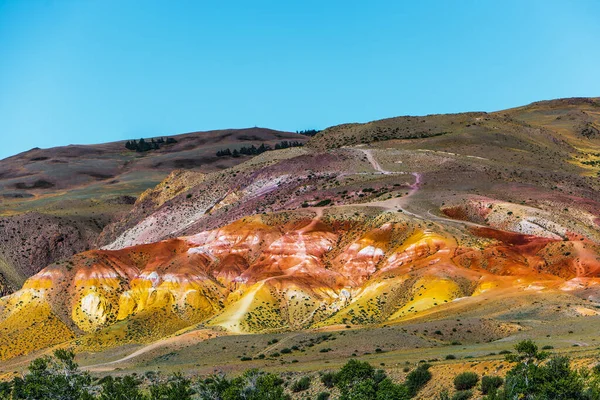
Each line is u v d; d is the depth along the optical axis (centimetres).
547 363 7144
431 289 14125
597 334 9569
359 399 7662
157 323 16062
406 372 8444
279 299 15788
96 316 17275
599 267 14725
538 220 17450
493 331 10781
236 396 8338
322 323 14175
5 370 14425
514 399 6644
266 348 11944
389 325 12475
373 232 17312
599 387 6469
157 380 10606
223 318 15100
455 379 7588
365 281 16338
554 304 11875
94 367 12781
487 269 14962
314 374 9294
